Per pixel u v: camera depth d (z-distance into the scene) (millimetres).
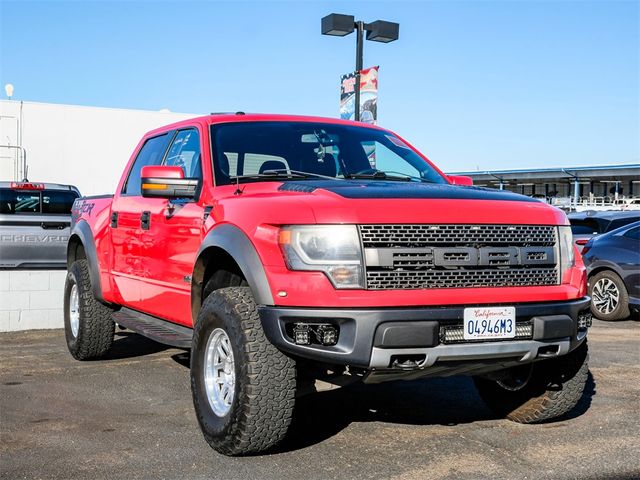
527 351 4082
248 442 4043
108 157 30438
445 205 4059
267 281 3934
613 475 3957
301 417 5090
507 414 5016
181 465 4074
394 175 5289
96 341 6789
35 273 8977
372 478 3893
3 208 11078
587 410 5309
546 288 4215
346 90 16328
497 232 4121
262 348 3979
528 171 51750
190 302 4941
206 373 4371
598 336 8984
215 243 4324
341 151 5371
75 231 7141
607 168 47625
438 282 3961
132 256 5914
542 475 3955
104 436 4613
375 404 5469
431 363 3871
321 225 3881
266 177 4867
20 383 6094
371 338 3754
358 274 3844
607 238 10789
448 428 4840
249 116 5516
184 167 5457
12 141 28922
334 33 16078
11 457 4211
